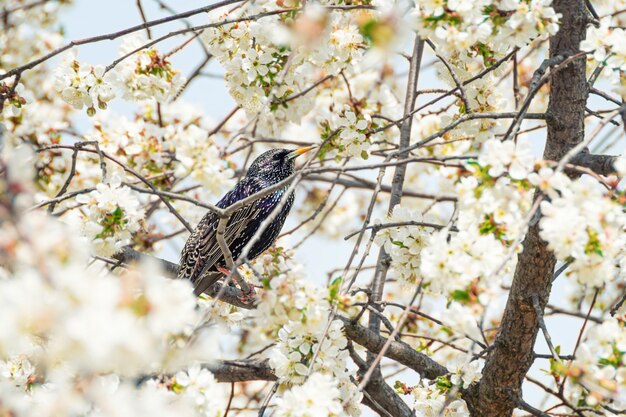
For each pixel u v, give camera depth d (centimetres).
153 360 708
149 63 1218
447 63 1108
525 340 1090
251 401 1392
